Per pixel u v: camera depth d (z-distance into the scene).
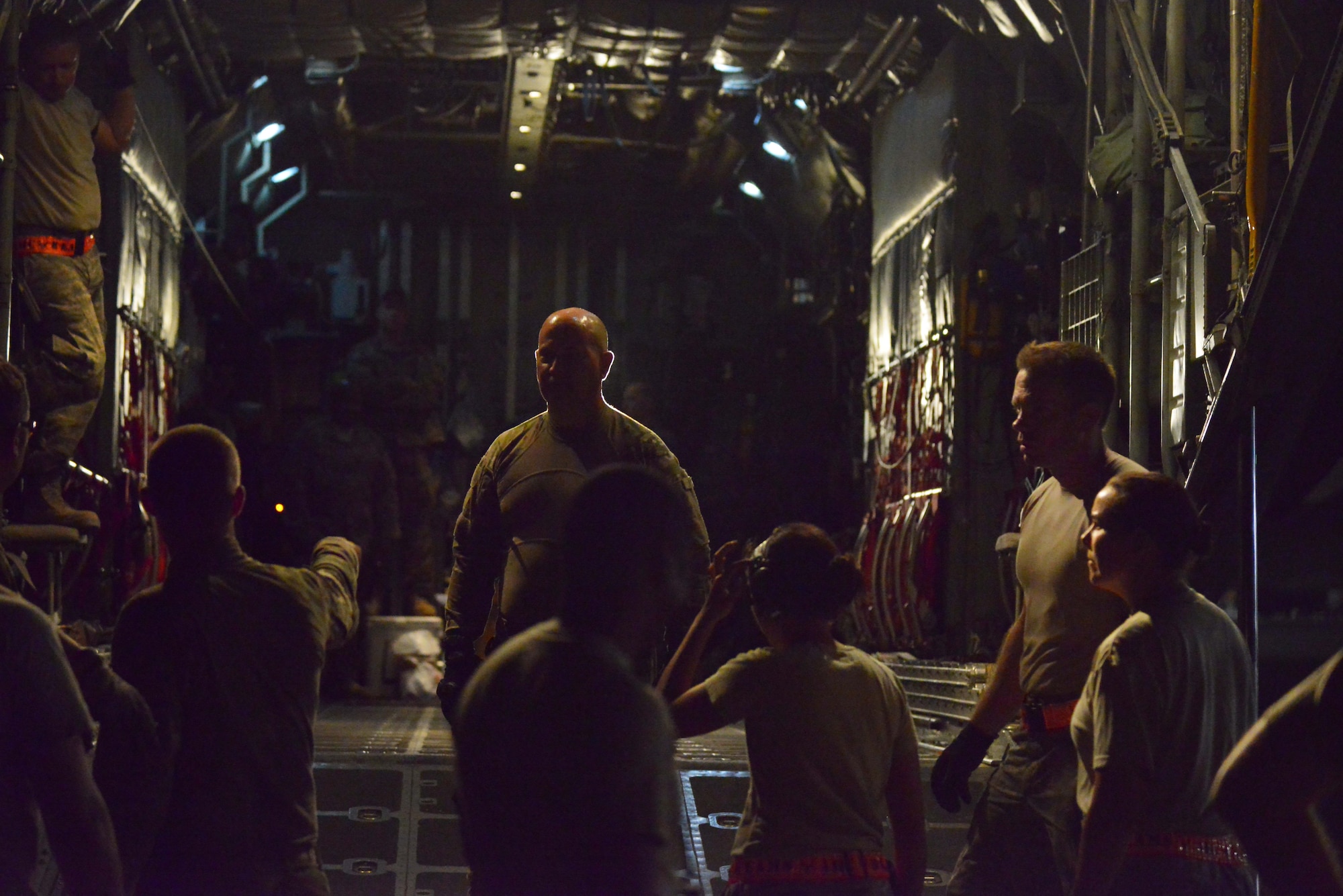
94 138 8.66
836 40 13.77
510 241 23.94
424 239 23.83
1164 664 3.46
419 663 13.95
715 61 14.61
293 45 14.02
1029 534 4.51
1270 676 5.66
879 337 15.75
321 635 3.69
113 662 3.59
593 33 13.72
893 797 3.87
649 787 2.55
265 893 3.48
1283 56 7.19
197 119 15.41
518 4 12.92
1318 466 5.85
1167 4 8.86
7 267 7.55
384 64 16.95
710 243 24.19
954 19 12.48
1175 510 3.58
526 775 2.56
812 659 3.76
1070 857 4.23
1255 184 6.91
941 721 10.09
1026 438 4.32
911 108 14.43
